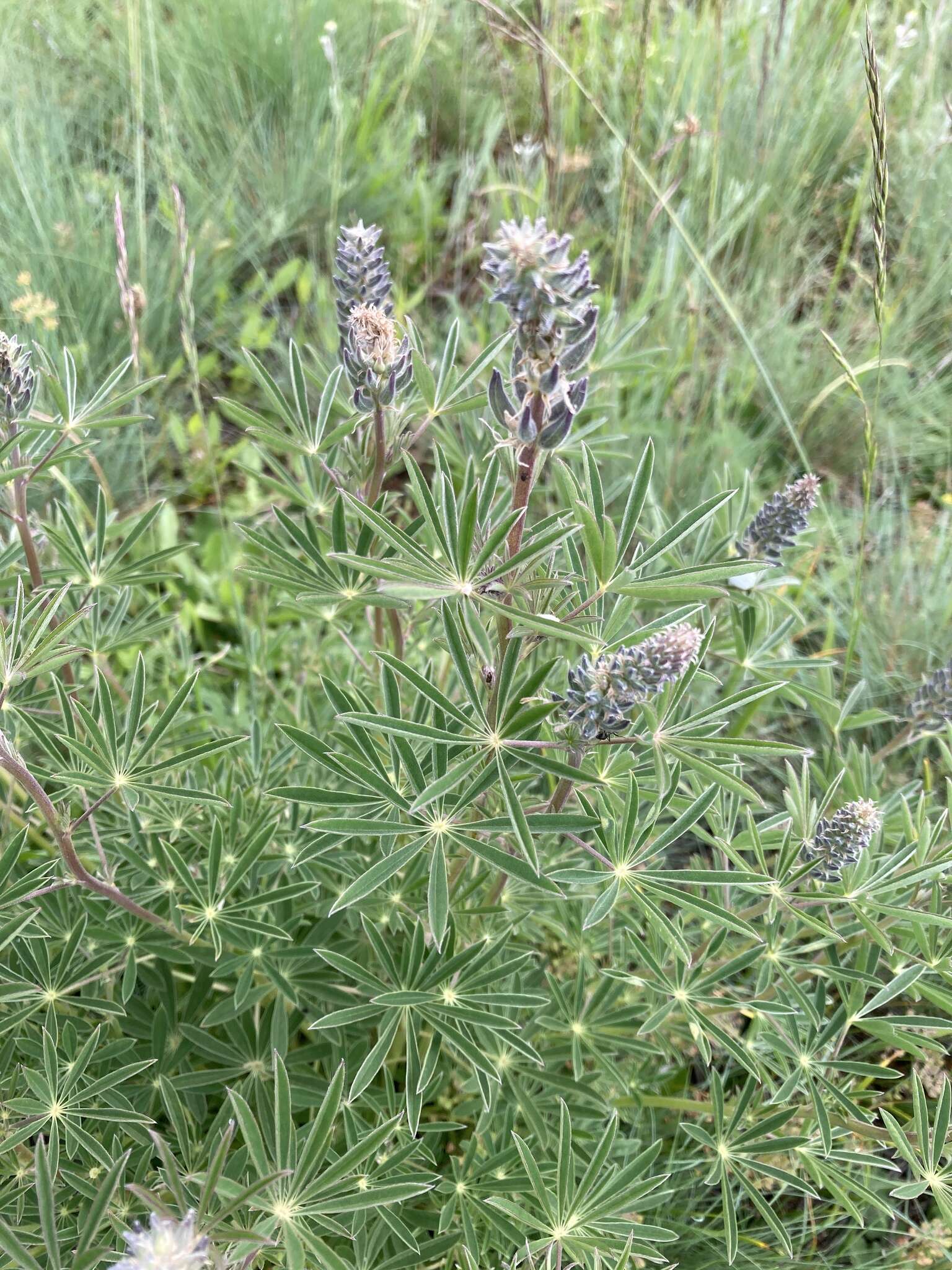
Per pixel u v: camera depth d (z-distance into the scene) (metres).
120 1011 0.41
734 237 0.98
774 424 0.84
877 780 0.51
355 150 0.99
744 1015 0.53
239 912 0.43
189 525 0.82
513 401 0.30
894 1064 0.53
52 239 0.85
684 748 0.34
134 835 0.45
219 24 1.07
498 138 1.08
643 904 0.33
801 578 0.71
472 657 0.36
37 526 0.46
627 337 0.61
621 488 0.69
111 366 0.83
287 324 0.92
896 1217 0.45
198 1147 0.40
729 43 0.99
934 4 0.92
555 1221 0.37
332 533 0.42
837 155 1.01
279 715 0.61
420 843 0.33
